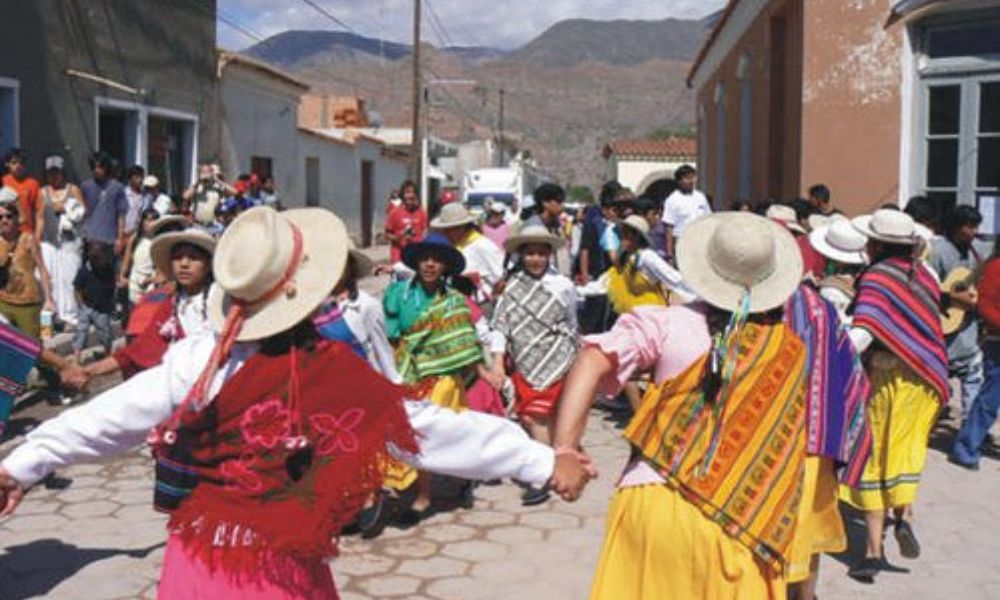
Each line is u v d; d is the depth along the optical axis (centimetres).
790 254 337
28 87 1388
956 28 1146
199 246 523
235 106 2116
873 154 1193
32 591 525
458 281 672
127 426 292
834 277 636
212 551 283
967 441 770
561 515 661
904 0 1152
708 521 318
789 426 324
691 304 341
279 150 2408
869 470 550
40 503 674
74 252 1221
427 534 624
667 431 325
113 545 595
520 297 682
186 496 290
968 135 1141
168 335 530
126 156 1680
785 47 1439
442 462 310
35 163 1403
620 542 330
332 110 4178
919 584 548
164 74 1761
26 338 521
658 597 321
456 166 5369
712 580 316
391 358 527
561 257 2955
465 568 568
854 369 403
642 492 326
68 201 1223
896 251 559
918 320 548
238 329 288
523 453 315
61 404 958
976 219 817
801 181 1225
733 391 321
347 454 292
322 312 491
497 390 673
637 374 338
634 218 847
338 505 290
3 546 593
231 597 282
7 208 848
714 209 2172
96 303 1035
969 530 633
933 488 720
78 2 1495
